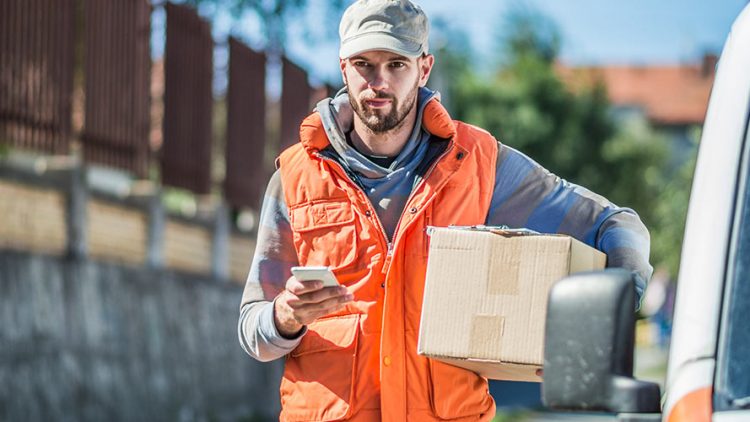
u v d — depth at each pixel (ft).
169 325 60.39
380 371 16.55
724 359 11.69
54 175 50.96
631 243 17.20
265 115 69.62
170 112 59.31
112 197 55.67
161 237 59.77
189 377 61.98
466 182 17.17
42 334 48.57
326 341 16.84
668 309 130.31
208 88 62.75
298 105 72.18
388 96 16.84
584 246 16.06
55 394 48.85
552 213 17.61
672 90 270.05
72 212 51.55
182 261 63.26
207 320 65.05
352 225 16.94
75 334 51.06
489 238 15.94
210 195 63.16
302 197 17.21
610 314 11.34
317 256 17.07
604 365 11.30
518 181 17.70
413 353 16.57
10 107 46.83
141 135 55.77
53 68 49.34
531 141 155.94
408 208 16.89
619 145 158.40
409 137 17.29
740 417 11.28
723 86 12.68
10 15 46.73
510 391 76.38
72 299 51.13
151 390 57.57
